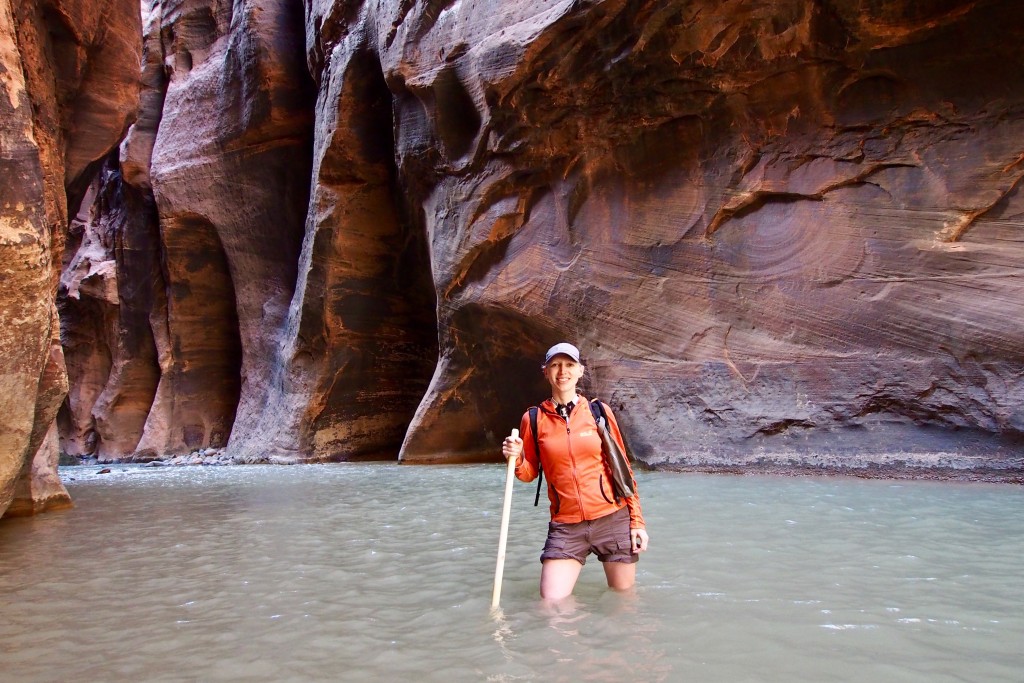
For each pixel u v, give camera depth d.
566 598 3.28
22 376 5.28
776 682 2.27
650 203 10.10
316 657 2.70
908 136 8.23
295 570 4.25
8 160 5.09
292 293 18.77
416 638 2.88
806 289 8.71
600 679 2.34
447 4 12.51
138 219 21.66
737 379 9.00
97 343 24.50
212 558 4.75
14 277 5.12
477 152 11.98
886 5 7.90
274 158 18.73
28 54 7.73
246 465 15.72
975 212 7.78
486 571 4.02
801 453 8.23
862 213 8.44
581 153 10.72
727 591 3.33
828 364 8.40
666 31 9.11
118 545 5.43
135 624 3.27
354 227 15.74
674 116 9.76
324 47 16.31
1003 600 3.08
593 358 10.51
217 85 19.25
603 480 3.36
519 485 8.42
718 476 7.96
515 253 11.72
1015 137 7.60
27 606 3.68
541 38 10.16
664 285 9.88
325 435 15.98
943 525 4.74
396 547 4.87
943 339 7.73
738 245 9.31
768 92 9.03
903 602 3.08
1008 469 7.05
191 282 20.25
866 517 5.10
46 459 7.94
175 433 20.33
